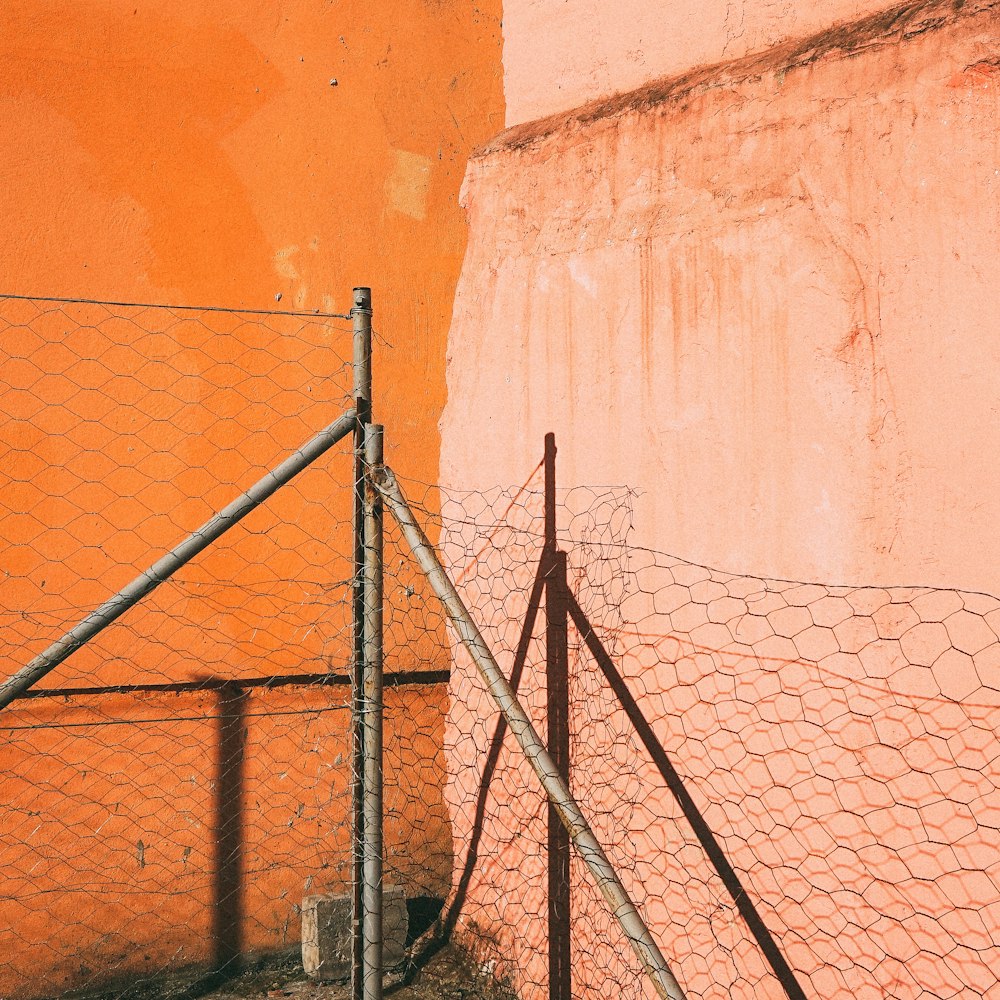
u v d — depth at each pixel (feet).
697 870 10.30
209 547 12.96
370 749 9.24
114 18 12.63
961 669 8.32
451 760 14.05
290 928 13.32
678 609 10.57
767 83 10.01
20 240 12.12
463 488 13.61
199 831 12.84
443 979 12.87
